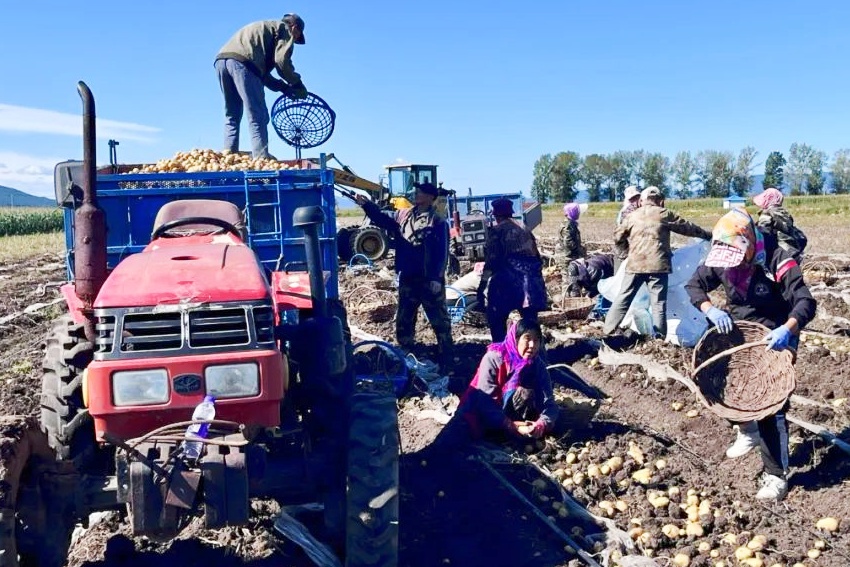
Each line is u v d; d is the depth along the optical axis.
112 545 4.60
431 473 5.70
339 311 7.05
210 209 5.41
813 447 5.89
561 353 9.22
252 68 9.11
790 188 104.00
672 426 6.77
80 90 4.14
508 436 6.02
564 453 5.94
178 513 3.63
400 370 7.94
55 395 4.35
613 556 4.47
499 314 8.19
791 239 6.93
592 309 10.94
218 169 7.62
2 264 24.23
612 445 6.00
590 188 118.44
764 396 5.31
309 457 4.16
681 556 4.46
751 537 4.66
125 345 3.67
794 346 5.26
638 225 9.06
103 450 4.65
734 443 6.14
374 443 3.96
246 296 3.80
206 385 3.67
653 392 7.60
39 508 3.80
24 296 15.67
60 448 4.29
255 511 4.97
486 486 5.41
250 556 4.48
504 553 4.59
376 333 10.28
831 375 7.65
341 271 17.14
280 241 6.98
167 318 3.72
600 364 8.62
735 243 5.21
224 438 3.65
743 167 107.31
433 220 8.42
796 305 5.16
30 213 55.78
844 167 102.81
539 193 118.75
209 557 4.49
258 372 3.71
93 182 4.19
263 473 3.81
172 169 7.64
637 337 9.45
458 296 11.29
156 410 3.64
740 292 5.52
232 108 9.70
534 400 6.04
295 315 5.05
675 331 9.01
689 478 5.57
